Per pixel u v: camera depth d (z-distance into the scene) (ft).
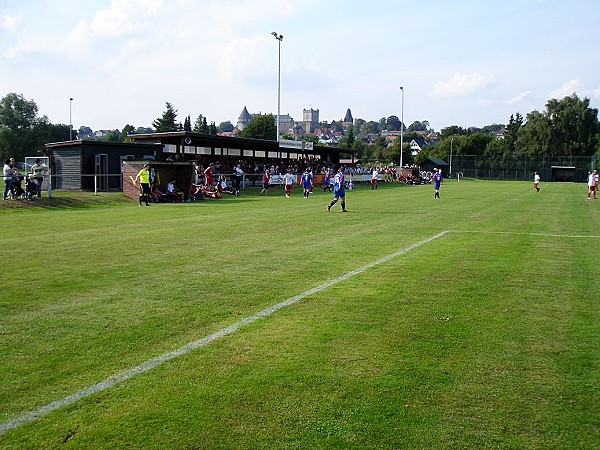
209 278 31.42
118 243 44.57
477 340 21.03
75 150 113.09
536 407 15.62
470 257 39.17
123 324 22.49
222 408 15.26
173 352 19.38
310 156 209.97
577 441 13.89
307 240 47.16
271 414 14.97
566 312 25.05
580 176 292.81
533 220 66.54
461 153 362.94
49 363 18.28
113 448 13.25
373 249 42.45
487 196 121.60
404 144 440.45
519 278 32.19
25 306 25.02
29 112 274.77
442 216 70.69
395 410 15.30
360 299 26.91
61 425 14.28
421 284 30.27
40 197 83.35
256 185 147.33
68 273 32.35
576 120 326.65
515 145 351.87
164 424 14.37
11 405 15.35
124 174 97.76
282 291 28.45
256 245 44.04
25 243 44.14
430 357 19.20
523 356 19.45
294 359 18.84
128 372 17.61
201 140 140.77
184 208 83.15
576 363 18.86
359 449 13.38
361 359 18.90
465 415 15.11
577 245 45.62
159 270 33.55
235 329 21.99
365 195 123.44
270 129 335.88
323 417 14.84
